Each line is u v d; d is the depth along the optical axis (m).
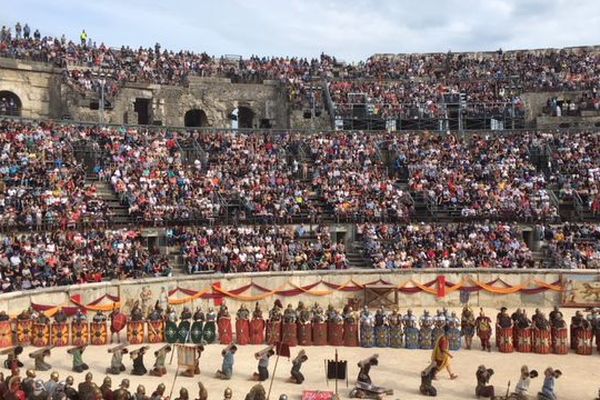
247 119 71.38
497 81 72.38
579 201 52.03
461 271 44.72
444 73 76.62
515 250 47.03
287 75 72.81
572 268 45.09
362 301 43.75
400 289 43.91
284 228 47.91
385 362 31.12
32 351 31.52
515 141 60.03
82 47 66.56
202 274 41.78
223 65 74.50
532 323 33.38
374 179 54.66
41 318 32.56
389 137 61.34
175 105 66.06
